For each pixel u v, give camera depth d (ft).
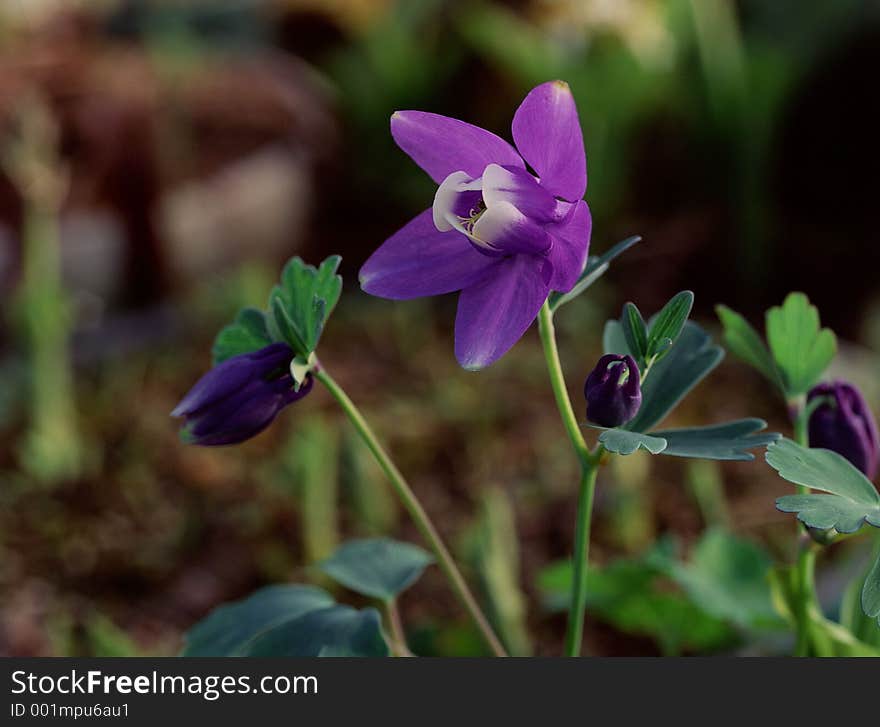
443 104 5.24
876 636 1.94
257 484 2.89
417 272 1.75
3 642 2.34
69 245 3.76
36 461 2.95
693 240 4.35
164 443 3.10
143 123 3.69
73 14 5.83
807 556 1.86
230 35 5.76
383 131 5.15
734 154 4.37
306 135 4.54
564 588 2.19
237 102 4.21
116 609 2.48
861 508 1.71
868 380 3.19
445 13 5.24
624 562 2.13
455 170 1.74
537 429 3.11
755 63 4.37
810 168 4.81
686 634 2.19
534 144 1.72
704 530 2.65
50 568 2.61
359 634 1.83
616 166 4.49
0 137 3.20
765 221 4.40
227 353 1.85
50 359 2.99
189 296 4.00
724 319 1.87
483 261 1.75
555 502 2.77
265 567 2.60
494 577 2.19
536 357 3.53
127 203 3.76
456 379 3.42
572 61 4.88
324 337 3.76
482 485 2.86
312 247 4.83
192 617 2.45
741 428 1.75
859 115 4.76
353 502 2.64
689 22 4.44
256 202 4.41
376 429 3.13
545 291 1.73
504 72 5.11
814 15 4.83
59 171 3.39
